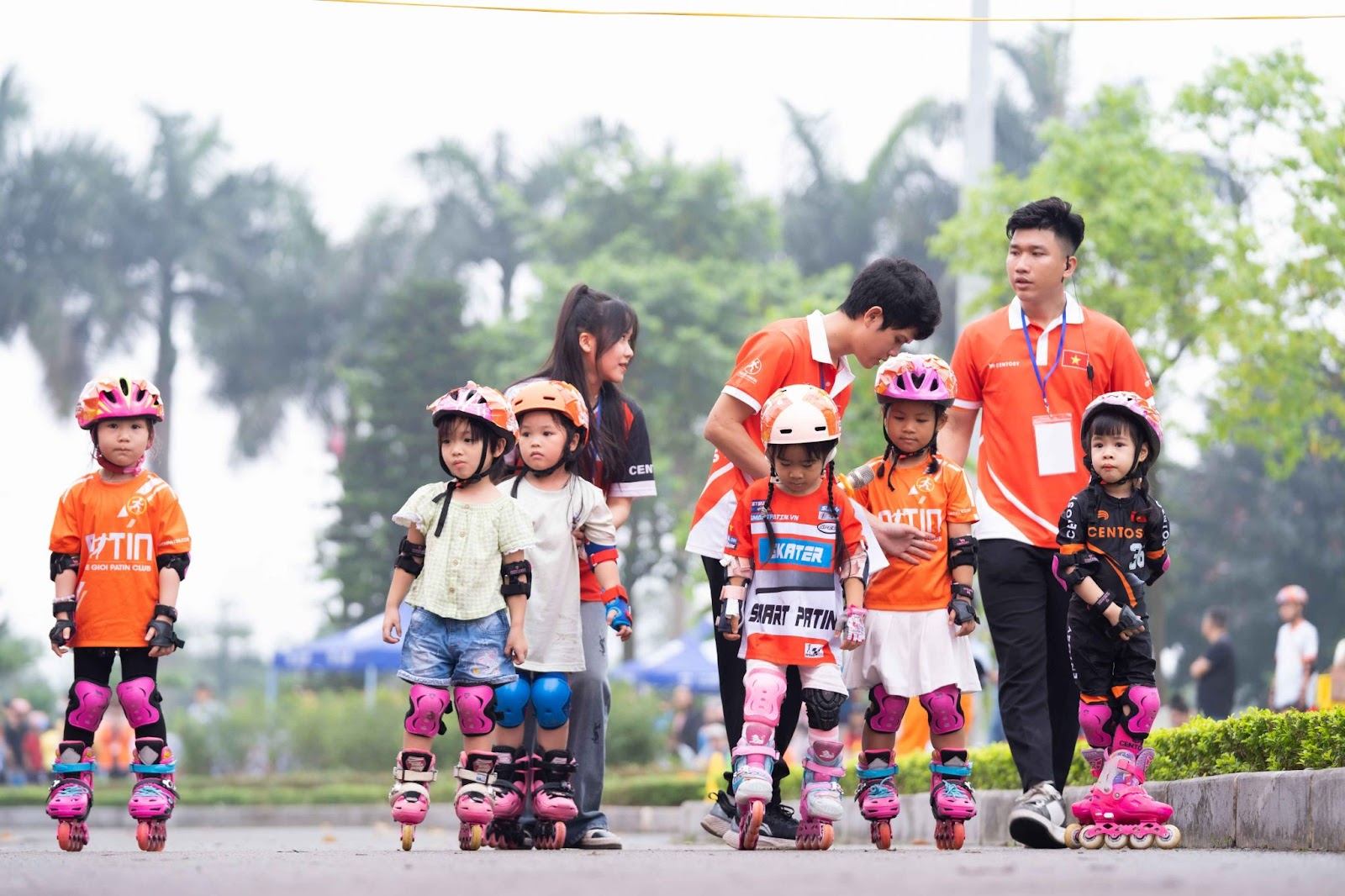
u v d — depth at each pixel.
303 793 60.09
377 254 145.25
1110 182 43.31
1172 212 42.38
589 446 16.95
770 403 14.88
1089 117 47.16
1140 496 14.92
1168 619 105.81
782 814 16.38
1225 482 106.19
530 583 15.55
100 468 15.83
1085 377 16.30
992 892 8.60
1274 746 15.09
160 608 15.43
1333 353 43.06
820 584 14.91
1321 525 102.62
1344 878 9.58
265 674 180.00
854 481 15.84
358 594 105.50
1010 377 16.45
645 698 66.12
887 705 15.45
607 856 13.09
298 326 144.88
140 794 15.10
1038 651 16.02
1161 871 10.20
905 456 15.79
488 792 15.05
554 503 16.20
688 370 104.31
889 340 16.00
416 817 14.75
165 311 143.62
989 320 16.88
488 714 15.13
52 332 135.62
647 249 110.81
